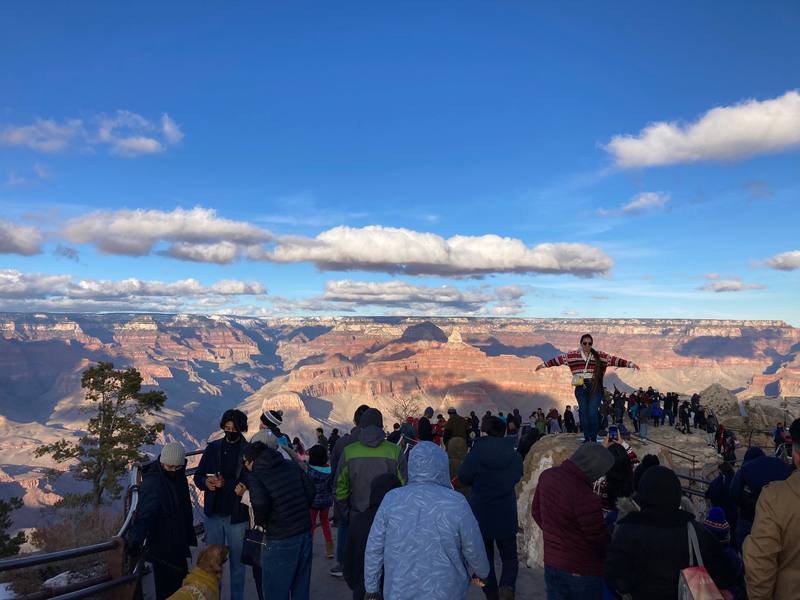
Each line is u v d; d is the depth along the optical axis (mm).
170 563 6332
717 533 6434
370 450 6184
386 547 4273
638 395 29406
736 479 6363
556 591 4977
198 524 9891
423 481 4469
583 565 4883
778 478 5996
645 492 4191
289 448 8227
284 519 6039
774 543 3537
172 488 6449
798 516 3480
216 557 5641
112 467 42469
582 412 9492
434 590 4086
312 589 8102
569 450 9672
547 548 5078
